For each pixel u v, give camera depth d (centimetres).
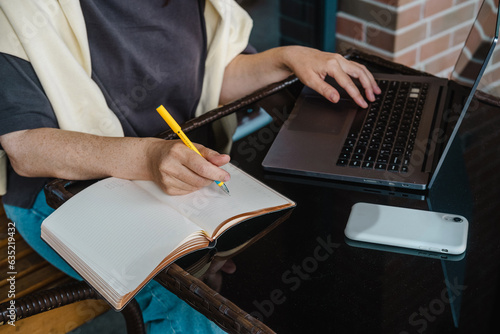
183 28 129
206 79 138
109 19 118
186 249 79
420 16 209
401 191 90
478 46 92
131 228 81
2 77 103
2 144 103
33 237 119
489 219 83
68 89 111
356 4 217
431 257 78
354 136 101
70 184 99
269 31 233
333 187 93
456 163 95
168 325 102
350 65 117
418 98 110
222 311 71
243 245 83
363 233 82
